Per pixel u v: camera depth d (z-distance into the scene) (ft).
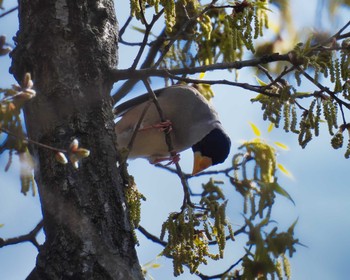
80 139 25.77
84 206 24.80
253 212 31.50
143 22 27.86
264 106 29.22
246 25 28.96
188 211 28.09
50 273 23.94
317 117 28.19
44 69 26.73
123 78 27.96
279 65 35.29
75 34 27.35
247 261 26.76
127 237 25.00
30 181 20.35
